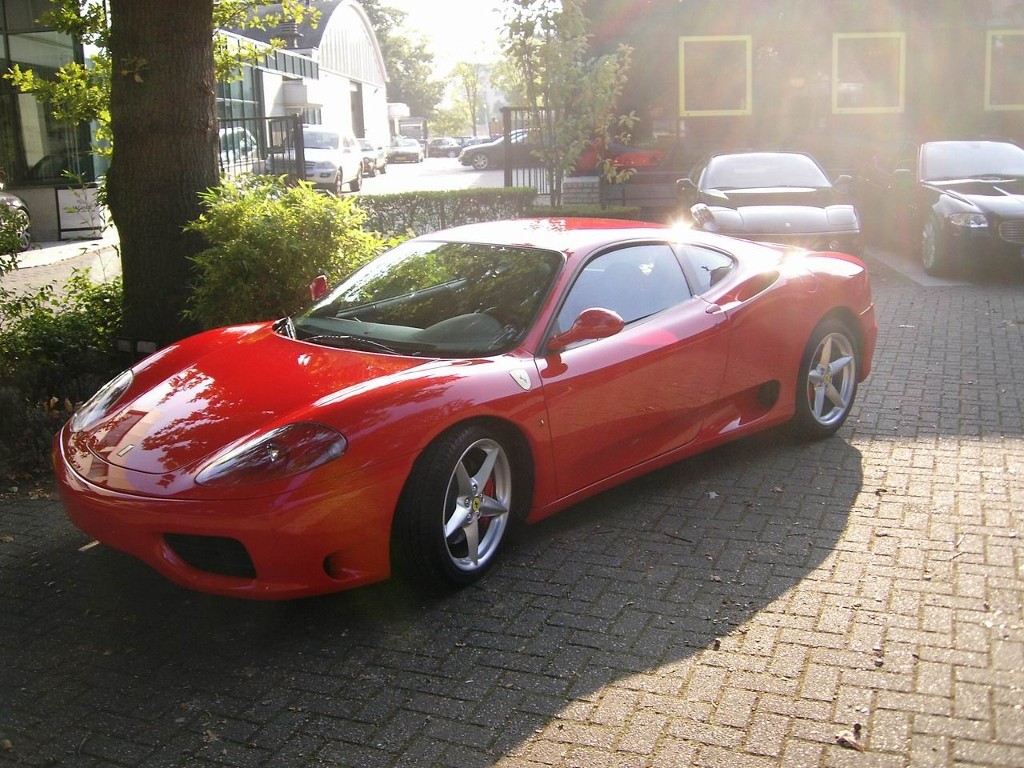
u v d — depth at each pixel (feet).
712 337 15.35
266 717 9.89
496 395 12.30
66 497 11.71
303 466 10.85
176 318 22.70
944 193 35.68
